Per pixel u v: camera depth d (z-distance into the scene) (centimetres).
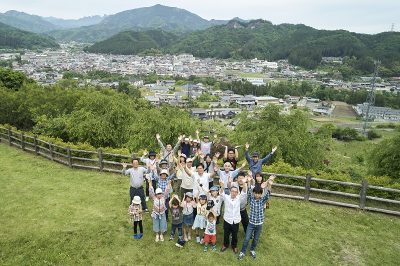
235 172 852
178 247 803
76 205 1032
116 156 1379
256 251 795
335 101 14088
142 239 840
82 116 2158
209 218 774
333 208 1030
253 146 1625
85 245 815
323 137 2000
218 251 790
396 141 1552
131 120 2186
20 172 1343
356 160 2336
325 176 1138
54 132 2206
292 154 1578
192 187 877
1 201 1053
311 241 847
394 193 1066
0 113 2622
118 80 17575
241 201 800
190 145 1078
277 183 1148
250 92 15988
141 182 923
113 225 908
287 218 962
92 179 1269
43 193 1124
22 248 804
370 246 834
